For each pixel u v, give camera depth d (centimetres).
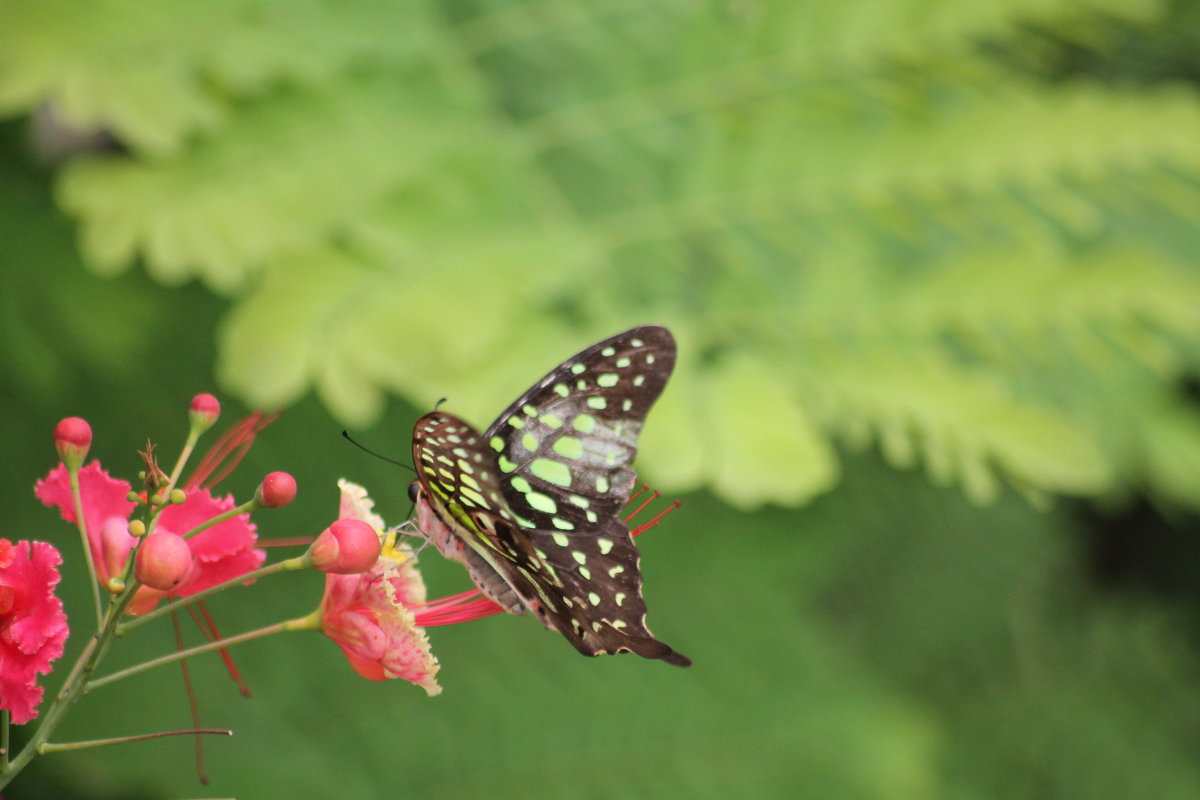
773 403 187
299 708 282
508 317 188
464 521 145
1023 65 254
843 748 316
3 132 235
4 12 197
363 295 183
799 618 332
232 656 278
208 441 259
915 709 360
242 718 276
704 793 304
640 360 146
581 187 217
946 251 219
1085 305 214
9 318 228
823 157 224
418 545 149
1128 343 213
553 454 147
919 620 377
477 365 181
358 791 281
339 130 206
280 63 205
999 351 209
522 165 215
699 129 226
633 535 146
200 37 205
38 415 250
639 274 208
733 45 234
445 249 196
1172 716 396
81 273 230
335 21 217
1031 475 191
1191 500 218
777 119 227
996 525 384
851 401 198
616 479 147
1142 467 215
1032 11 242
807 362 202
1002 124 232
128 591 142
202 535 144
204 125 197
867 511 352
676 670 314
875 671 371
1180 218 230
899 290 212
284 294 180
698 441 179
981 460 192
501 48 226
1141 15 246
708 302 207
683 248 213
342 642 144
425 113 216
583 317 199
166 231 187
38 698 141
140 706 265
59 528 259
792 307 208
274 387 171
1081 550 435
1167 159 236
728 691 316
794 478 177
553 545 147
